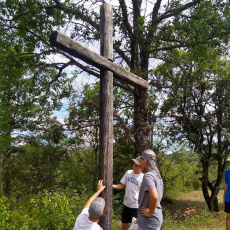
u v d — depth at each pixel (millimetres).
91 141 16078
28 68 11883
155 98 14125
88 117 14523
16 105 18578
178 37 10484
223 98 15797
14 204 7152
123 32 11227
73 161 16391
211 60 12562
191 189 30281
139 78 4547
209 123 15633
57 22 11836
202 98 15555
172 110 15273
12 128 18656
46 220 6152
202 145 17297
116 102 14133
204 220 9289
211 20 10070
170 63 12562
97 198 3248
